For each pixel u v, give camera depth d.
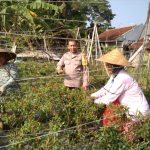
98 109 3.18
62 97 3.30
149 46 5.97
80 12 18.39
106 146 2.50
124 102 3.16
